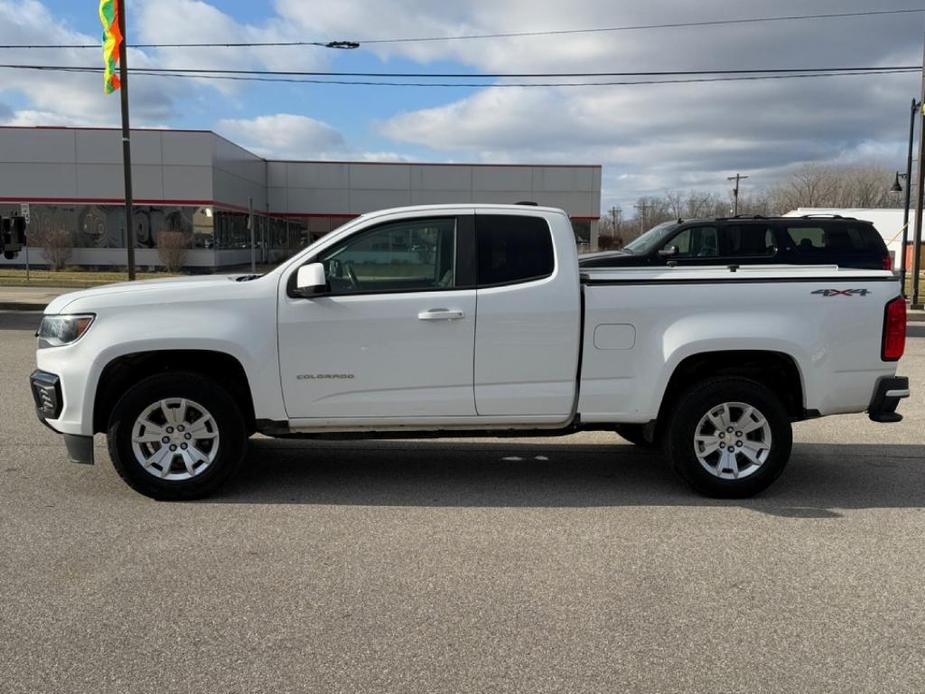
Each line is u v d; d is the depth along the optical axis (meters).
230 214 36.72
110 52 19.45
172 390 5.11
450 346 5.20
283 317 5.12
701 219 12.39
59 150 33.47
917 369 11.28
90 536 4.57
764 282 5.30
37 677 3.06
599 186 42.31
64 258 33.44
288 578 4.01
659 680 3.10
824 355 5.31
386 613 3.64
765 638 3.44
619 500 5.38
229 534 4.63
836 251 12.08
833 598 3.85
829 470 6.22
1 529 4.67
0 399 8.41
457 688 3.02
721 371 5.49
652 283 5.26
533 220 5.29
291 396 5.20
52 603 3.70
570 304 5.22
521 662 3.22
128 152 19.94
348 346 5.17
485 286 5.23
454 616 3.62
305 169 42.38
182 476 5.21
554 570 4.16
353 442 7.00
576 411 5.34
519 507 5.21
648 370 5.29
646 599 3.82
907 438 7.38
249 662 3.19
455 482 5.78
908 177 27.11
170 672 3.11
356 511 5.09
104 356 5.02
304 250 5.21
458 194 42.53
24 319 16.97
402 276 5.25
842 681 3.11
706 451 5.39
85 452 5.17
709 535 4.71
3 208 33.69
